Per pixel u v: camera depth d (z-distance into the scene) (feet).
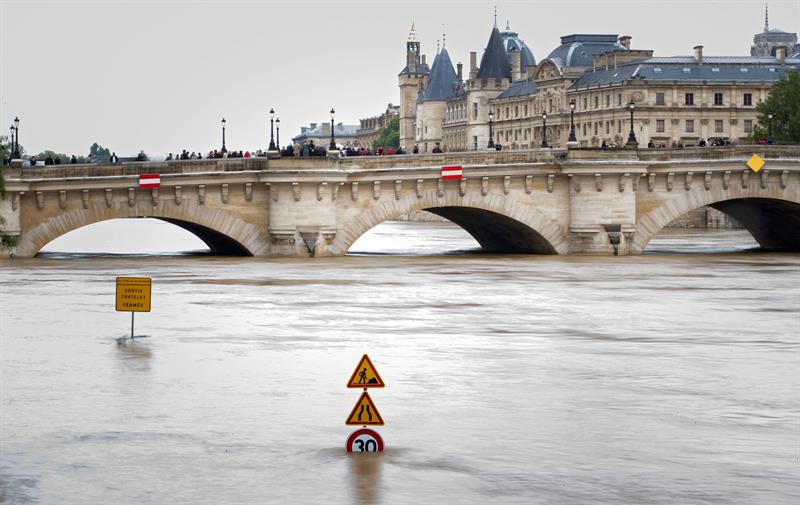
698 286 285.64
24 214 338.95
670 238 576.20
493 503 109.09
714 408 144.56
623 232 386.52
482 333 203.21
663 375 164.96
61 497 110.63
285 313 226.58
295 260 349.82
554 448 126.11
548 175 384.06
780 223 438.40
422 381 159.43
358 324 212.64
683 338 199.21
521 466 119.75
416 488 113.19
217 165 355.36
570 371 167.32
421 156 371.56
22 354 177.68
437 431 132.87
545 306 241.76
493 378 161.89
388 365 170.81
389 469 118.83
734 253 417.28
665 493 111.55
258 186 359.46
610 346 189.98
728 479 115.75
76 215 341.41
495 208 380.17
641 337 200.13
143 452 124.26
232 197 357.00
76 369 165.99
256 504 108.88
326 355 178.60
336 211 364.17
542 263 354.95
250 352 180.75
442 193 374.22
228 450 124.98
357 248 477.36
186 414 139.74
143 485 113.91
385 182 368.07
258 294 257.96
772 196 401.08
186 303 240.53
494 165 376.48
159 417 138.21
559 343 192.65
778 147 399.85
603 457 122.93
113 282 279.28
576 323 216.74
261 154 456.45
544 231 385.50
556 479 115.75
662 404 146.51
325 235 360.89
